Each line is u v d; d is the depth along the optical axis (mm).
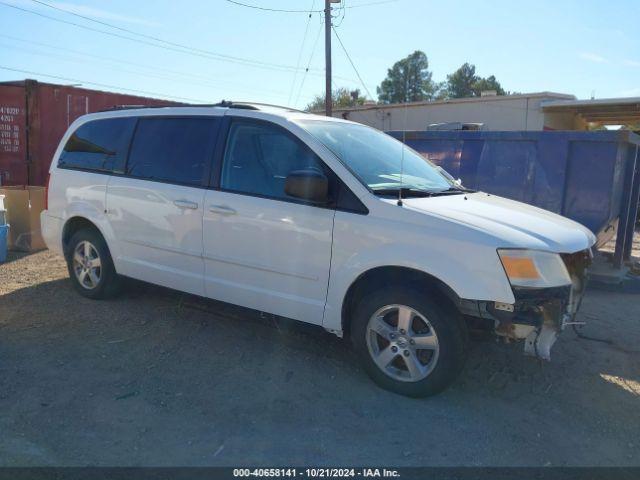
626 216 7531
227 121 4676
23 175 10516
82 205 5590
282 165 4312
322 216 4016
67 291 6031
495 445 3346
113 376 4051
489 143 7633
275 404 3729
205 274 4703
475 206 4145
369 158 4473
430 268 3611
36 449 3129
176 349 4574
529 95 23469
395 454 3211
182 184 4805
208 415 3561
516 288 3484
